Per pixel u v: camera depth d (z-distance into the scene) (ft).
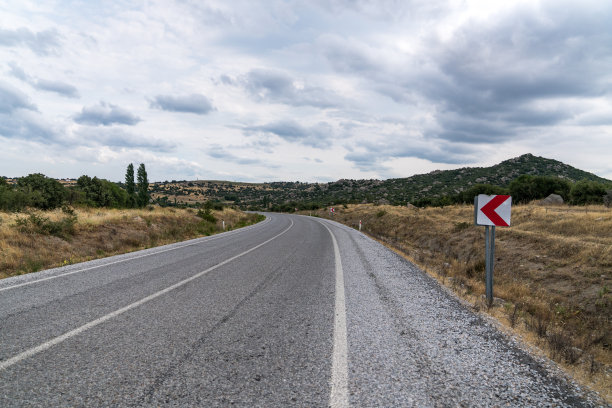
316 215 192.85
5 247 32.09
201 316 13.89
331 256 33.96
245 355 10.15
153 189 579.48
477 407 7.66
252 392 8.04
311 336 11.85
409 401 7.80
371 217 122.83
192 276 22.45
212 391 8.04
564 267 34.22
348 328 12.73
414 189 409.49
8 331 11.87
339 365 9.59
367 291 19.01
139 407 7.31
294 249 39.40
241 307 15.33
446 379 8.96
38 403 7.42
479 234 56.95
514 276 35.86
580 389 8.77
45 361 9.50
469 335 12.39
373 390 8.27
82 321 13.03
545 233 46.62
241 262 28.91
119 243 45.01
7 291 17.94
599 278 29.86
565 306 27.12
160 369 9.14
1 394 7.75
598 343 16.72
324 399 7.79
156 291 18.13
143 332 11.95
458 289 20.75
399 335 12.13
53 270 24.49
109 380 8.49
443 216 89.97
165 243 48.96
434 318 14.29
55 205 75.15
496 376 9.25
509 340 12.11
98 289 18.52
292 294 17.97
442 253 56.49
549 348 11.84
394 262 30.99
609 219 46.88
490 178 381.60
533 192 115.14
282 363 9.65
